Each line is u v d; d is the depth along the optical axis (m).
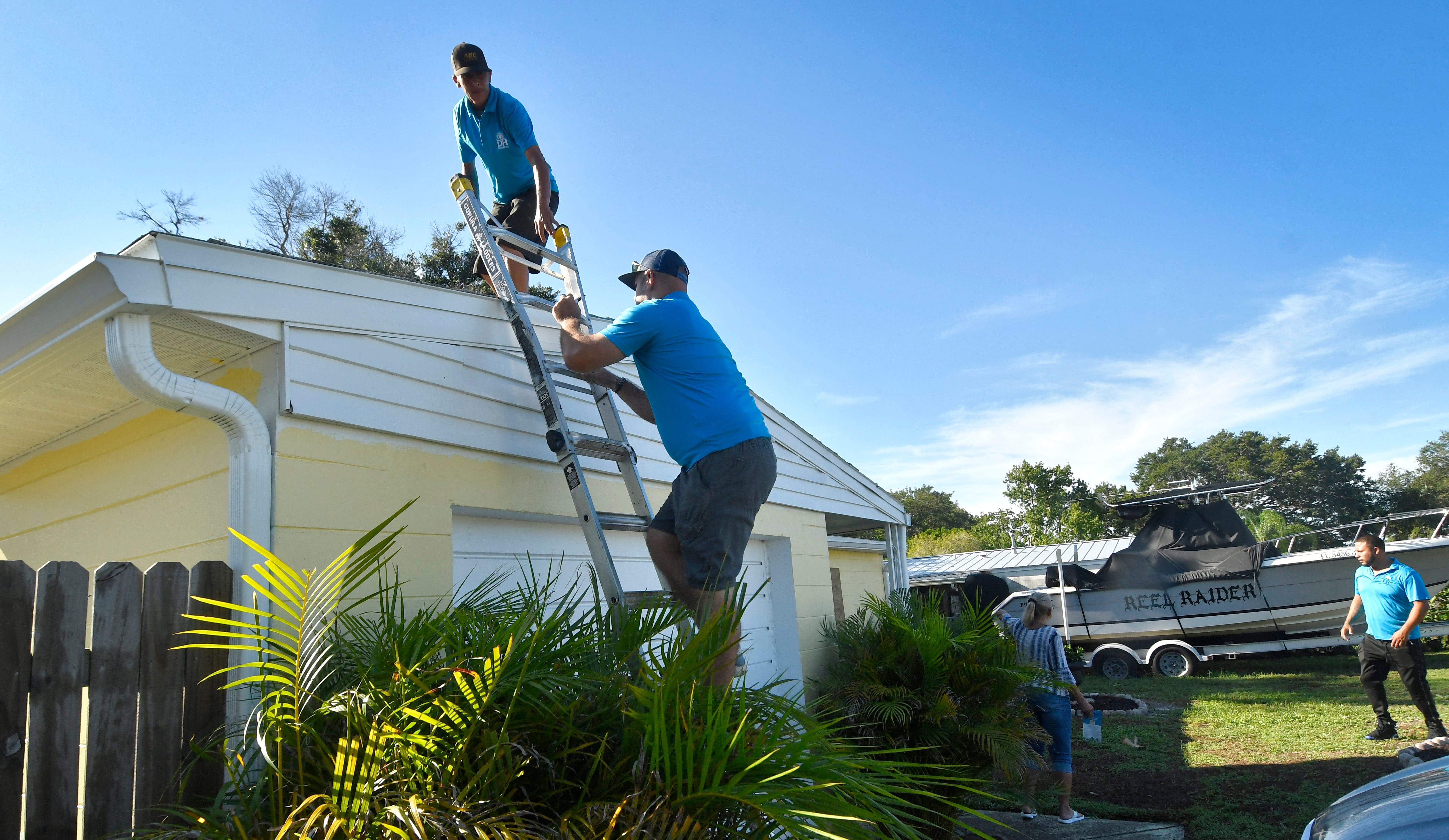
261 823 1.78
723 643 2.11
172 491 3.08
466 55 4.20
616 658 2.13
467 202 3.59
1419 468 55.75
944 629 5.29
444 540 3.27
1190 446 59.38
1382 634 6.84
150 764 2.18
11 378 2.95
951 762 4.78
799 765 1.69
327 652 1.94
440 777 1.62
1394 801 2.61
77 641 2.09
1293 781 5.96
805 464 6.88
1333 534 51.50
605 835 1.55
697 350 2.77
